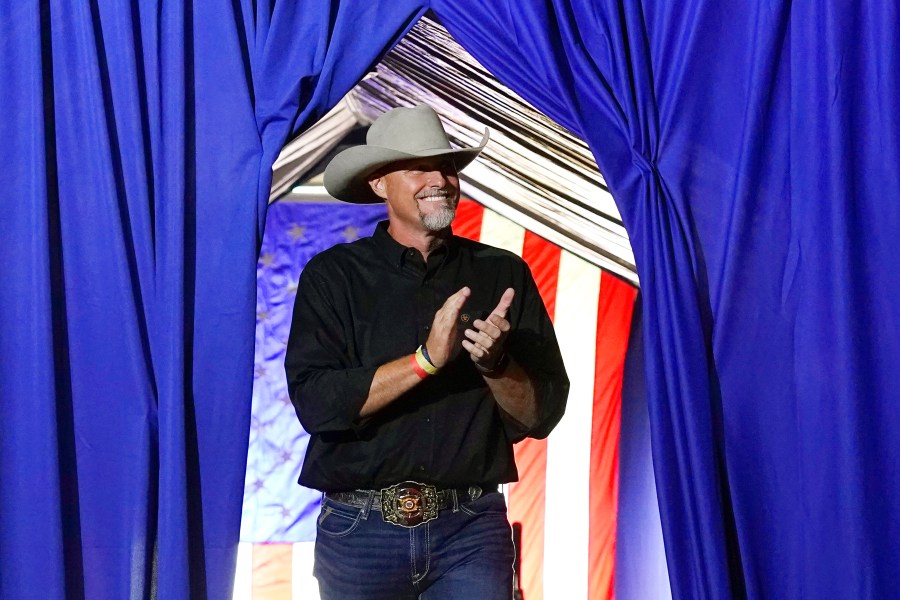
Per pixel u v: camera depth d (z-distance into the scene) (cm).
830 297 408
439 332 379
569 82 438
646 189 424
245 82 456
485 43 449
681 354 410
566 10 444
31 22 460
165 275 445
